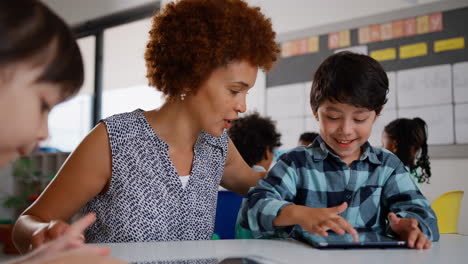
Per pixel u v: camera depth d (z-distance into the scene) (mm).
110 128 986
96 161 964
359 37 3666
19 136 473
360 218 1106
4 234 4320
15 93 452
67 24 522
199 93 963
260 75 4125
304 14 3938
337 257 698
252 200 1043
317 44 3854
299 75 3918
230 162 1235
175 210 1033
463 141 3201
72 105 5539
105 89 5422
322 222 849
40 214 905
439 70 3322
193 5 966
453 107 3254
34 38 448
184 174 1076
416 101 3400
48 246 542
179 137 1051
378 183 1122
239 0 995
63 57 479
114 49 5715
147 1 4883
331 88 1044
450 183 3225
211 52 914
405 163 2789
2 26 428
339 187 1120
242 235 1097
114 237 1001
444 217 2014
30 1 469
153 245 809
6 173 5352
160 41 1002
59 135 5660
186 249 755
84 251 554
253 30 942
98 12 5312
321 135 1158
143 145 1014
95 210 1018
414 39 3430
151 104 4891
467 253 755
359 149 1151
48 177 4832
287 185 1114
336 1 3779
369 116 1070
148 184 1009
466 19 3234
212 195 1117
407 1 3463
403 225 874
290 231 955
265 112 4078
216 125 981
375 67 1068
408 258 699
